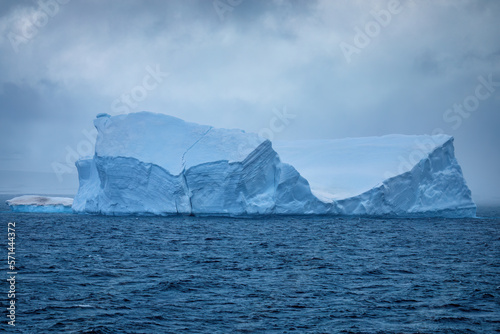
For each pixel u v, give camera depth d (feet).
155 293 188.96
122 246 316.40
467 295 191.01
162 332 147.43
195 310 168.14
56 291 189.78
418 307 174.60
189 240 349.41
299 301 180.14
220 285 203.10
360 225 484.33
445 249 321.93
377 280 216.95
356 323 156.76
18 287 194.90
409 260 273.54
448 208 533.55
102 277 216.33
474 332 150.20
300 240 358.64
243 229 425.28
